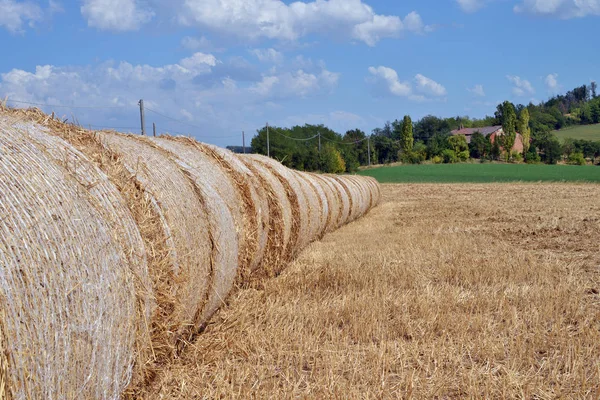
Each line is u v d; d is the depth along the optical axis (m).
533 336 5.89
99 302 3.63
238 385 4.77
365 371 5.06
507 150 93.19
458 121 139.25
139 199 4.68
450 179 56.25
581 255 10.87
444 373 5.07
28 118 4.32
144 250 4.33
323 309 6.90
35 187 3.50
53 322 3.24
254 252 7.68
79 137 4.61
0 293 2.97
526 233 14.38
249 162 9.00
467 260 10.05
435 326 6.34
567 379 4.93
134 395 4.34
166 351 4.91
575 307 6.92
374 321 6.39
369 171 71.81
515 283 8.47
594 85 183.88
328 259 10.30
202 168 6.48
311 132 87.75
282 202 9.02
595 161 91.50
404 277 8.70
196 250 5.43
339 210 15.91
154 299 4.52
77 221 3.63
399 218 19.44
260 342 5.76
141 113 26.89
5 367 2.94
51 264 3.31
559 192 33.03
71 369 3.38
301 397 4.54
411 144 94.31
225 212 6.34
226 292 6.64
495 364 5.30
